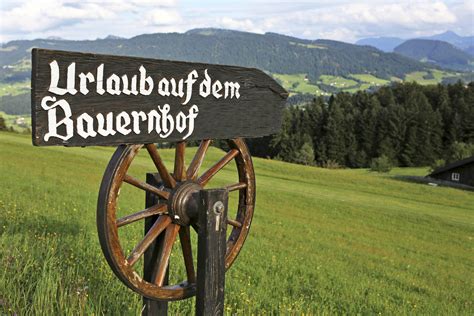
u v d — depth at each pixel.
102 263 6.86
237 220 4.54
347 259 15.91
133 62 3.51
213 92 4.07
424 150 101.50
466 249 22.30
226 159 4.35
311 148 106.12
